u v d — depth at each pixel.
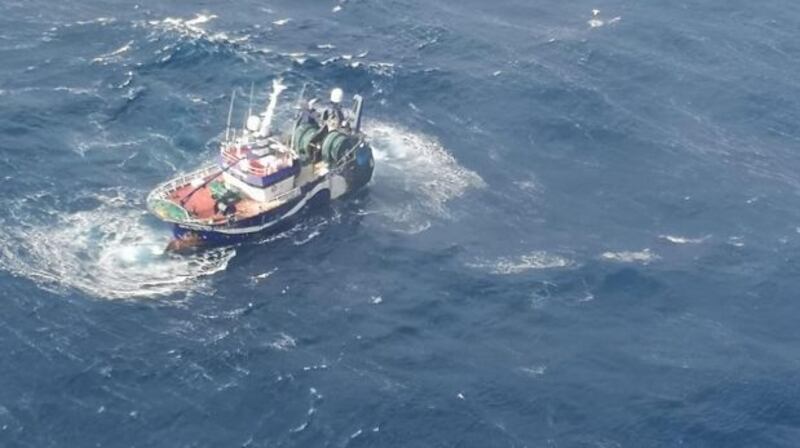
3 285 135.38
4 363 124.62
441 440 121.31
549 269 149.12
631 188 167.25
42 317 131.75
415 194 163.62
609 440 123.06
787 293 148.00
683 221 161.00
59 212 148.88
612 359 134.75
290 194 154.88
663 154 175.38
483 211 160.50
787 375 133.88
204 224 145.88
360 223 157.38
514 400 127.31
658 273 149.50
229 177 154.88
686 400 129.25
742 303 145.88
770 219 162.75
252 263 147.50
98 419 119.38
